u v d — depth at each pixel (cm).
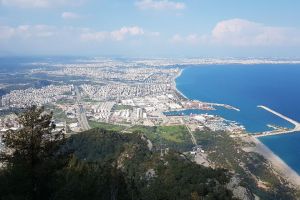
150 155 13512
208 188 10369
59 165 6003
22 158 5778
